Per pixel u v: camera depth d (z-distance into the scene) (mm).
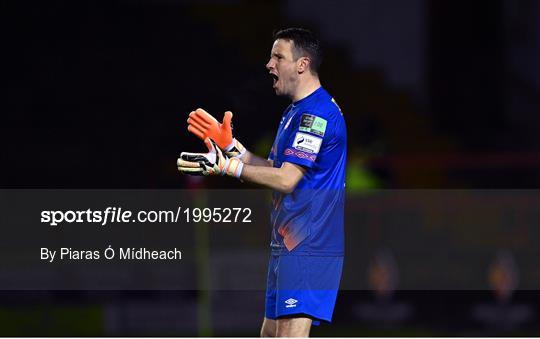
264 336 20891
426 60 73938
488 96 74562
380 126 61188
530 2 75375
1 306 43531
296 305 19609
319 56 19766
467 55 74812
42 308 42781
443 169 67562
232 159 18891
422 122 71750
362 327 41469
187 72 64938
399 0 74125
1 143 61500
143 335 38125
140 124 62906
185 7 68438
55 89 63625
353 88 71750
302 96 19703
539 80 74938
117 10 66312
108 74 64500
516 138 73062
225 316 40938
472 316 43938
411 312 44406
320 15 73562
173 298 43969
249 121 62031
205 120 20578
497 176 66625
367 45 74062
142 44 65750
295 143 19172
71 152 61844
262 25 70688
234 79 64875
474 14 75500
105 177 61156
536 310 43812
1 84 63312
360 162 49906
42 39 64562
